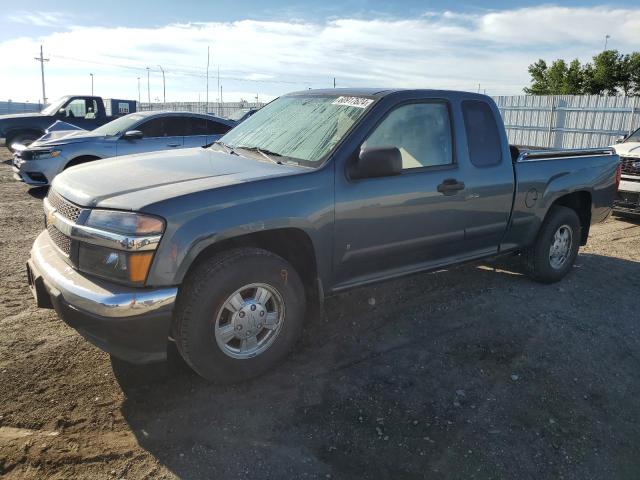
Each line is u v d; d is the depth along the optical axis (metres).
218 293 2.98
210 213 2.93
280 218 3.16
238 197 3.05
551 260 5.19
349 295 4.75
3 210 8.12
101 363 3.44
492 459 2.70
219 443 2.73
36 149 9.19
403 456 2.69
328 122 3.79
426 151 3.96
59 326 3.96
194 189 2.98
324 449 2.72
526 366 3.63
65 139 9.39
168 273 2.81
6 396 3.04
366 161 3.36
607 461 2.74
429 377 3.44
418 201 3.83
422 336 4.01
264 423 2.91
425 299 4.73
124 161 3.76
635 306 4.81
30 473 2.47
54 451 2.62
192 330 2.95
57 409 2.95
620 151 8.62
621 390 3.42
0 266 5.34
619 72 29.23
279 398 3.14
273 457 2.65
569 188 5.07
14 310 4.23
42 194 9.77
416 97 3.92
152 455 2.63
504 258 5.37
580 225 5.50
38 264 3.16
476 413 3.07
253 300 3.18
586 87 30.27
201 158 3.78
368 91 3.99
